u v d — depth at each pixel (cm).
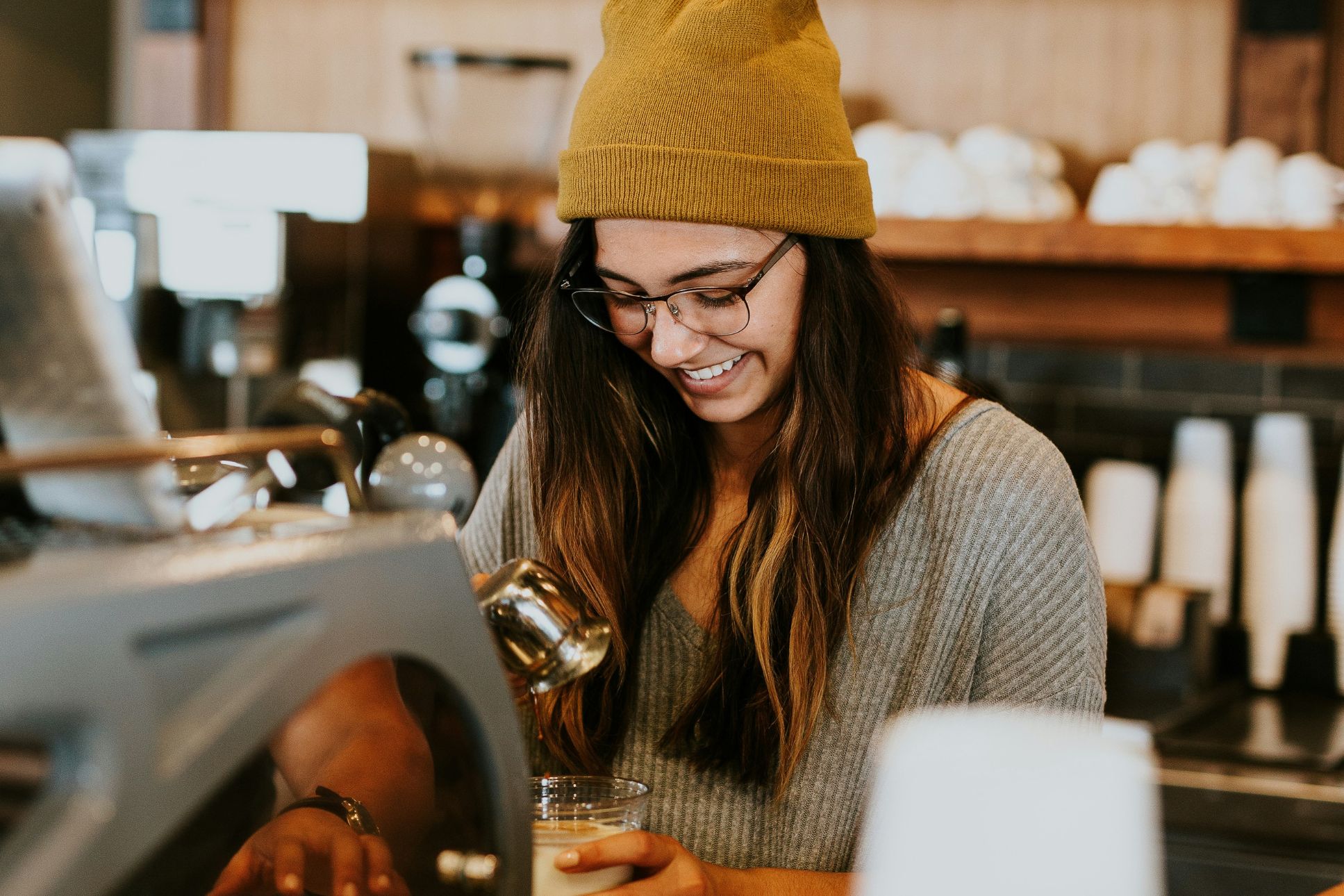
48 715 42
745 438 121
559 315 120
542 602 74
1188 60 247
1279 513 233
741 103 104
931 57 257
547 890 82
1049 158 241
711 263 105
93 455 50
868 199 113
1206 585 236
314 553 52
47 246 52
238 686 48
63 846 42
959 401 122
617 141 105
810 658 111
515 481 133
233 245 248
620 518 121
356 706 61
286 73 290
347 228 252
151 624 45
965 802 44
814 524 111
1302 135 240
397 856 64
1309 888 184
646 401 122
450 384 244
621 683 119
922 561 115
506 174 269
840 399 111
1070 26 251
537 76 262
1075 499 115
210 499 74
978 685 116
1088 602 113
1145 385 257
